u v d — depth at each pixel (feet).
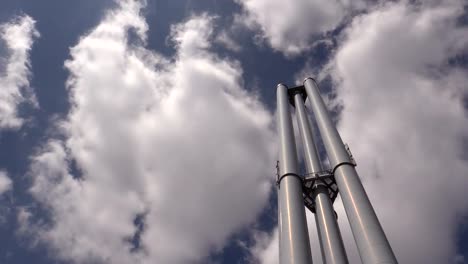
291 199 70.64
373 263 52.80
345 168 74.08
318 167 87.04
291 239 60.75
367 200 65.57
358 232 59.41
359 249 57.98
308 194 82.89
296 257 56.80
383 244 55.57
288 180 76.38
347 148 82.12
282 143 89.86
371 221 59.98
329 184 81.71
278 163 85.61
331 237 68.33
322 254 70.54
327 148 83.25
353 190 67.56
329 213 74.02
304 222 66.13
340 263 62.95
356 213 62.39
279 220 71.46
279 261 61.05
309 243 63.26
